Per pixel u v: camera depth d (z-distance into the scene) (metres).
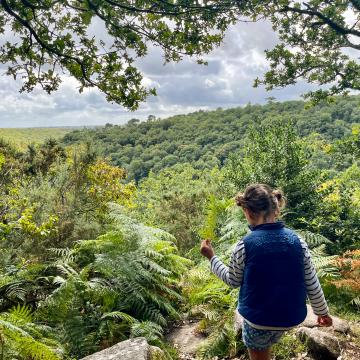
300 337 4.57
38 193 9.76
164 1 8.22
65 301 5.00
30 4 7.22
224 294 6.12
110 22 7.83
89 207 11.53
